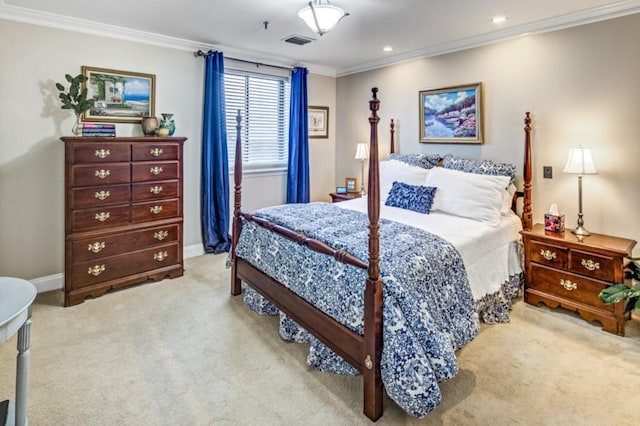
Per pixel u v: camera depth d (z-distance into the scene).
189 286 3.34
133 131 3.60
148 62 3.63
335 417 1.77
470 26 3.23
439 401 1.63
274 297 2.54
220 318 2.75
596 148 2.92
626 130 2.77
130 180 3.17
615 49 2.77
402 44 3.82
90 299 3.04
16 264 3.10
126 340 2.43
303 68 4.69
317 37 3.62
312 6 2.45
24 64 2.99
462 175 3.22
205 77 4.00
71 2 2.76
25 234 3.12
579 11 2.86
